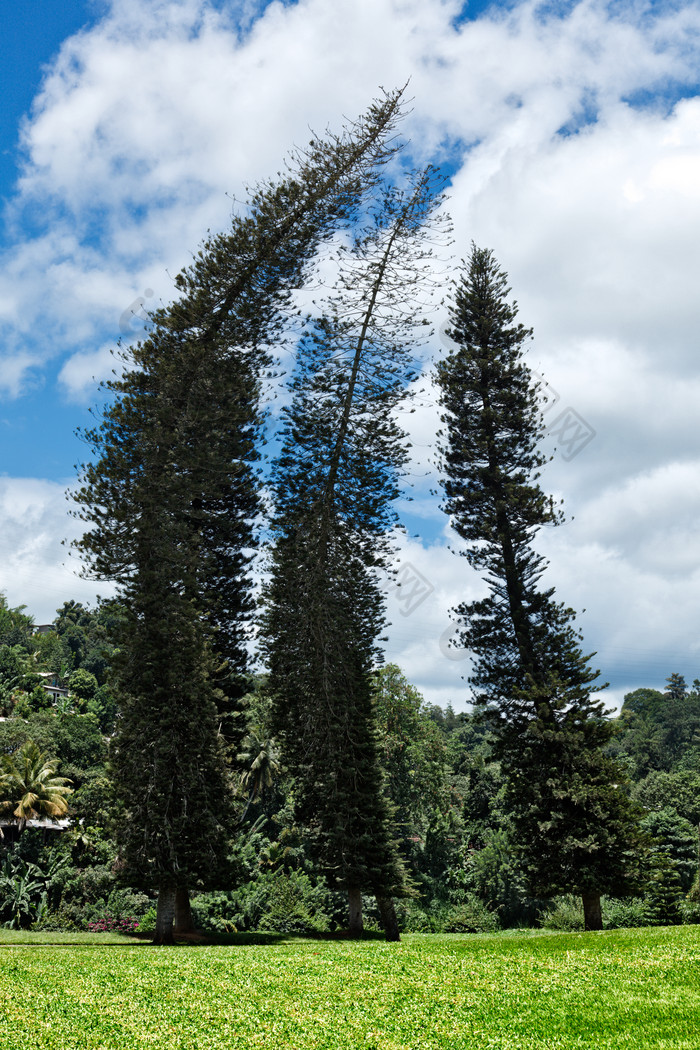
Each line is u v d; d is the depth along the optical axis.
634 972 12.10
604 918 39.97
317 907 35.94
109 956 15.21
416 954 14.70
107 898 36.59
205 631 25.00
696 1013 9.54
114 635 23.53
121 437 25.95
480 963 13.29
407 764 44.06
